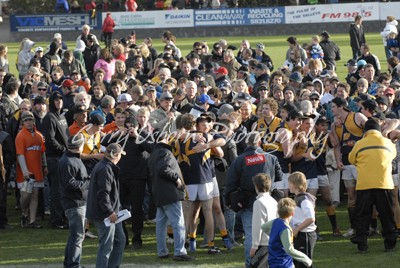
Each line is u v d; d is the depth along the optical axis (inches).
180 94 1496.1
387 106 1417.3
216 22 4232.3
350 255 1215.6
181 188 1189.1
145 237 1337.4
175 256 1198.9
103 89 1647.4
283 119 1338.6
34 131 1392.7
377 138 1213.7
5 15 4694.9
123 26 4252.0
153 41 3966.5
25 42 2263.8
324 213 1455.5
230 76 1995.6
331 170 1425.9
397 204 1290.6
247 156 1138.7
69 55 2096.5
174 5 4377.5
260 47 2359.7
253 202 1127.0
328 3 4276.6
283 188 1295.5
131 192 1261.1
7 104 1540.4
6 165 1409.9
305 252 1032.2
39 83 1600.6
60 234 1362.0
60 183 1131.9
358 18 2957.7
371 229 1327.5
